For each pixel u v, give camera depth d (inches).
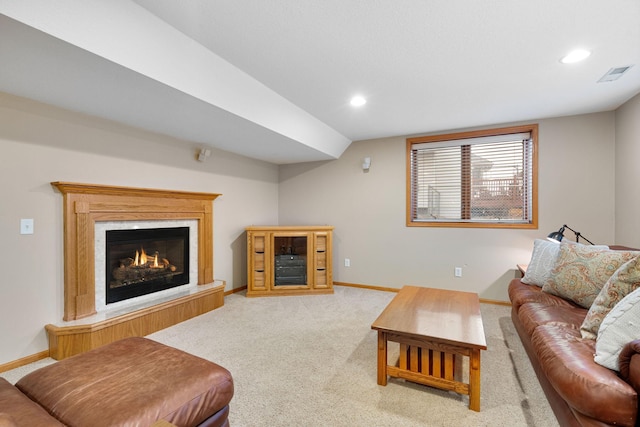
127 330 100.0
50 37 55.2
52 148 91.2
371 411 65.9
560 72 89.4
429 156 158.2
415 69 88.1
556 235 114.6
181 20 66.0
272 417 63.8
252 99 100.7
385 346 74.7
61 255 93.1
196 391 47.4
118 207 105.8
